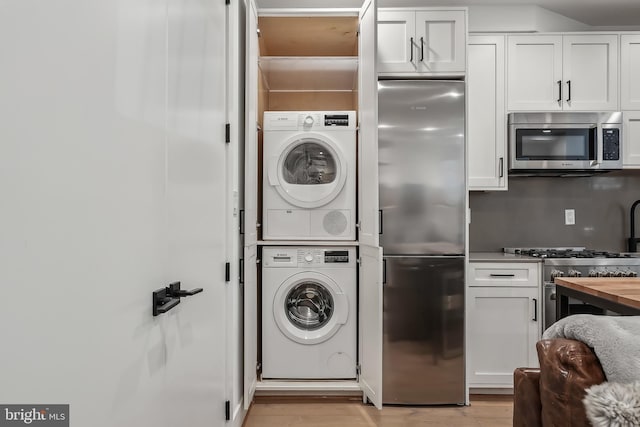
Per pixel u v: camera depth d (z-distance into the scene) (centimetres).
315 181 277
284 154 266
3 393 56
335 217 266
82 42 74
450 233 251
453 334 251
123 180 89
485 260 262
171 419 117
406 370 250
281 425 225
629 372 94
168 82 115
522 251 296
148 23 102
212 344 164
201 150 148
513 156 279
